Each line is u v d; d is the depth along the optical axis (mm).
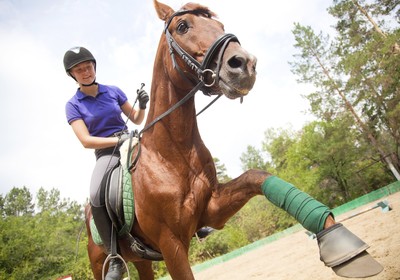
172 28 2889
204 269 26672
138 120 4098
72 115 3676
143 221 2926
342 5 35406
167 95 3016
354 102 33688
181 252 2762
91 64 3719
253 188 2602
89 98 3809
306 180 41812
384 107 32812
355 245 2061
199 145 3039
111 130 3809
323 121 40344
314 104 35875
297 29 36344
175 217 2754
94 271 4219
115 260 3330
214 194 2885
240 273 13258
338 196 42719
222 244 40656
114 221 3252
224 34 2533
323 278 6055
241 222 51000
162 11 3100
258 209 51594
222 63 2410
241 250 29359
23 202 69625
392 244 6586
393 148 40156
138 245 3180
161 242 2826
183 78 2854
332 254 2090
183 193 2801
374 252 6348
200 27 2719
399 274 4559
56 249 39969
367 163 42875
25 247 38062
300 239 19219
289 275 8008
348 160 39312
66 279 8656
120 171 3260
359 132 37562
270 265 12133
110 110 3830
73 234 57000
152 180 2867
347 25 36406
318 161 42188
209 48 2514
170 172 2857
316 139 40438
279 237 29891
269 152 69500
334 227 2146
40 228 44781
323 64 35969
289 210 2342
